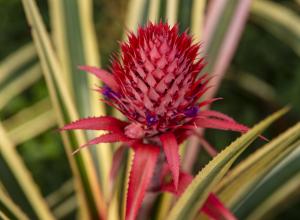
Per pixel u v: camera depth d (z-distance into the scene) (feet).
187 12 3.40
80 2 3.45
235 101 5.25
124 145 2.70
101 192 3.21
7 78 4.03
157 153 2.44
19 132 4.27
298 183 3.02
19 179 3.21
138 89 2.43
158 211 3.10
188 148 3.31
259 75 5.35
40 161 5.13
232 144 2.35
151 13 3.43
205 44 3.35
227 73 5.09
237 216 3.08
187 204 2.58
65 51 3.43
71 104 3.14
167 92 2.40
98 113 3.32
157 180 2.65
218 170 2.46
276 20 4.34
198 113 2.49
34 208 3.20
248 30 5.21
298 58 5.21
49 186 4.94
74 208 3.86
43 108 4.50
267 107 5.29
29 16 3.06
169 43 2.39
